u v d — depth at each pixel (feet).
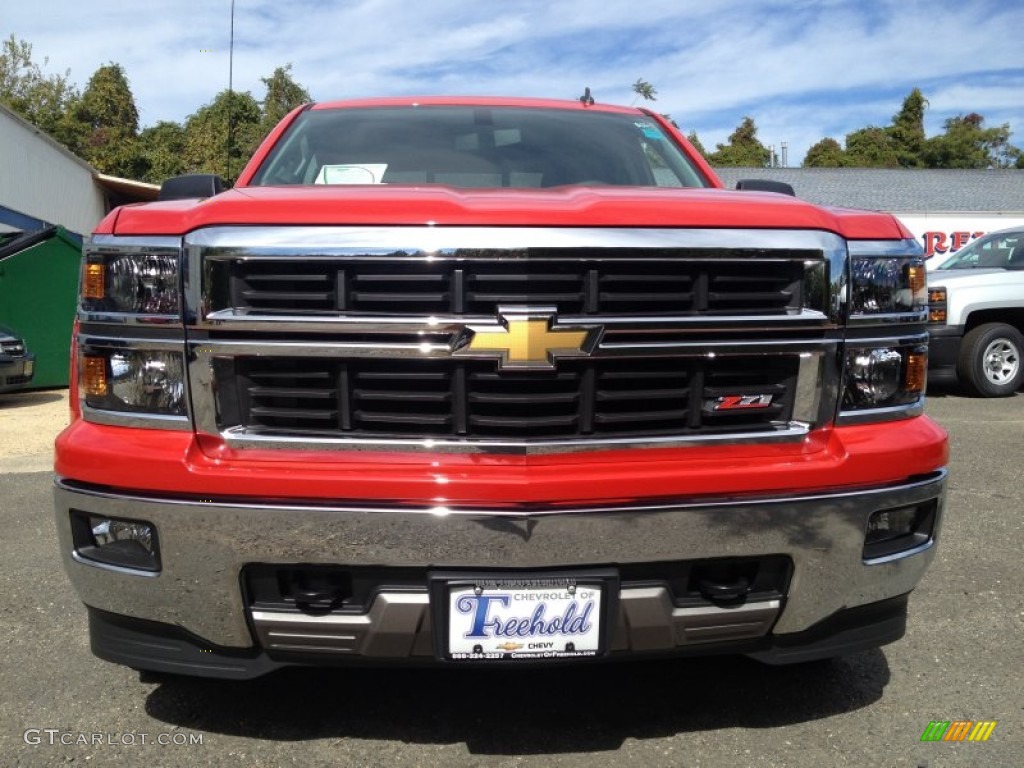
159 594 7.34
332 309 7.23
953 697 9.45
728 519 7.33
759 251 7.58
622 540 7.19
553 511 7.10
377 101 12.80
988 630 11.22
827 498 7.55
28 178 71.10
